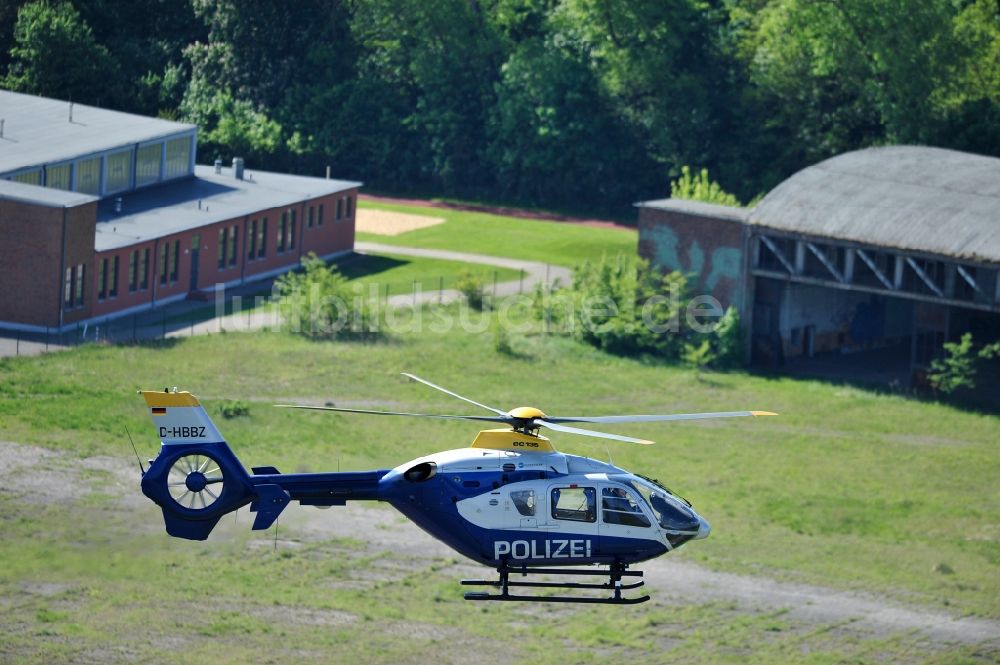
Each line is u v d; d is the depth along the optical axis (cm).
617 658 13188
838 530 16738
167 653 12612
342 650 12950
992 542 16575
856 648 13662
